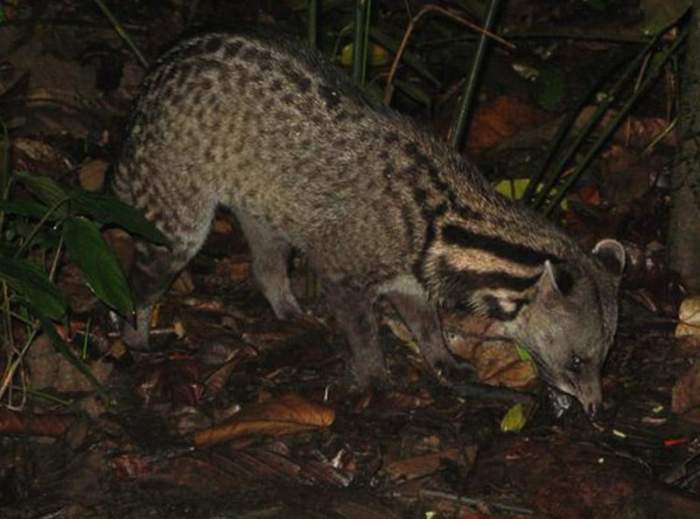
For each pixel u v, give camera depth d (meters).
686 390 6.33
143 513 5.32
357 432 6.00
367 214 6.39
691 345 6.96
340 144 6.40
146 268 6.68
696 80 7.18
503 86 9.43
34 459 5.70
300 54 6.50
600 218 8.22
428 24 9.98
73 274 7.16
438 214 6.31
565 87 9.37
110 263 5.57
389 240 6.39
